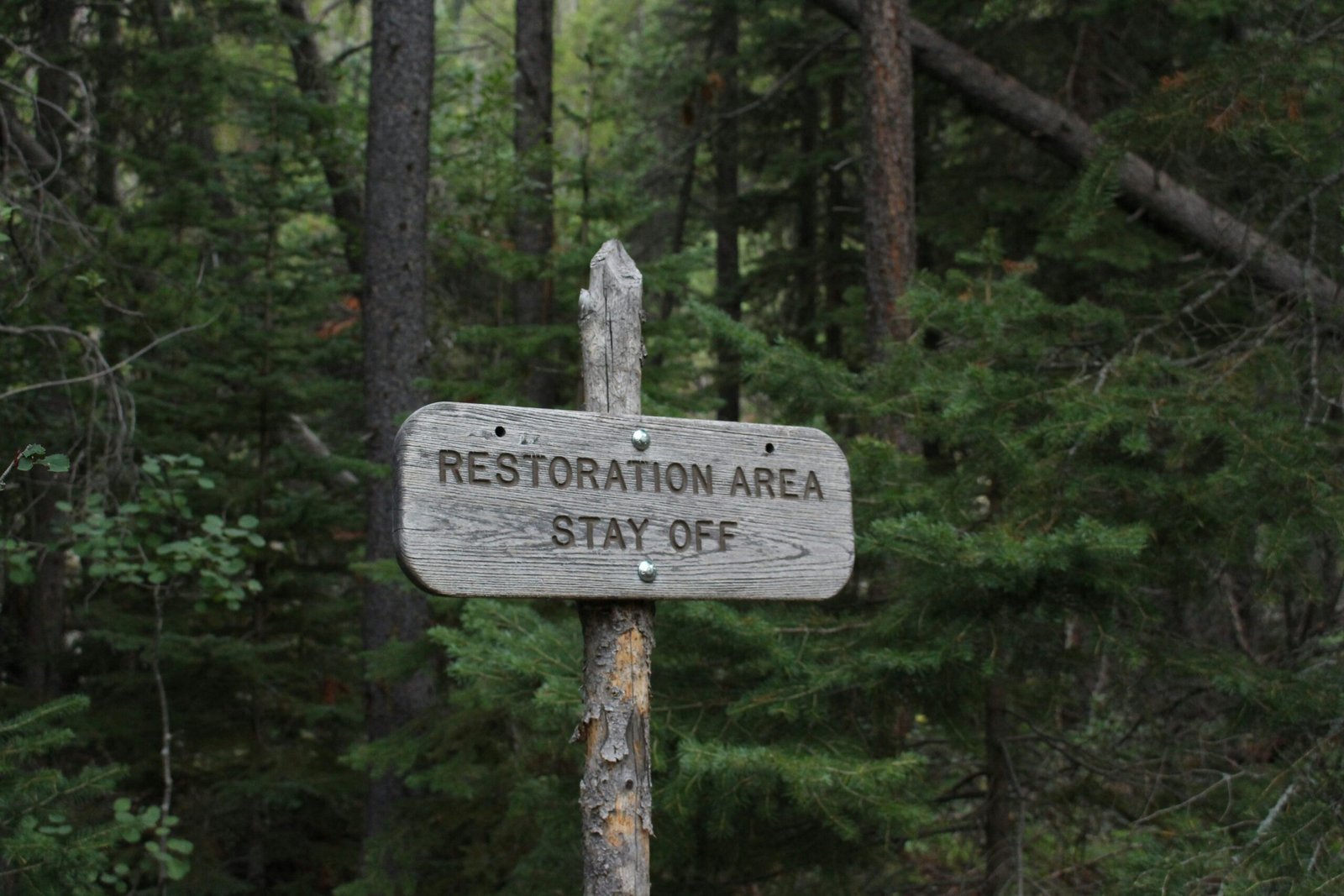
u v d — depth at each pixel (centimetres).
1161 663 443
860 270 1222
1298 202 583
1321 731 438
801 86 1319
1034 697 545
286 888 877
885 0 773
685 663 467
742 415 1592
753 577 290
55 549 705
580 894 495
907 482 470
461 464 262
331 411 1239
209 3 1089
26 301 629
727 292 1341
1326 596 508
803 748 421
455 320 1138
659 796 410
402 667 696
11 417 690
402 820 734
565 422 275
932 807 518
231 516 859
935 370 472
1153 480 442
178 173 917
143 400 792
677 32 1592
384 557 769
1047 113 908
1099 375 490
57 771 482
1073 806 525
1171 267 898
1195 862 396
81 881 461
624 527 277
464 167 1050
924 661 407
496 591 261
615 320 293
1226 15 779
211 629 884
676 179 1608
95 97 973
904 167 766
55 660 879
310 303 920
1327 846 404
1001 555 383
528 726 640
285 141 1000
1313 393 520
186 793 862
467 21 2228
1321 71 525
